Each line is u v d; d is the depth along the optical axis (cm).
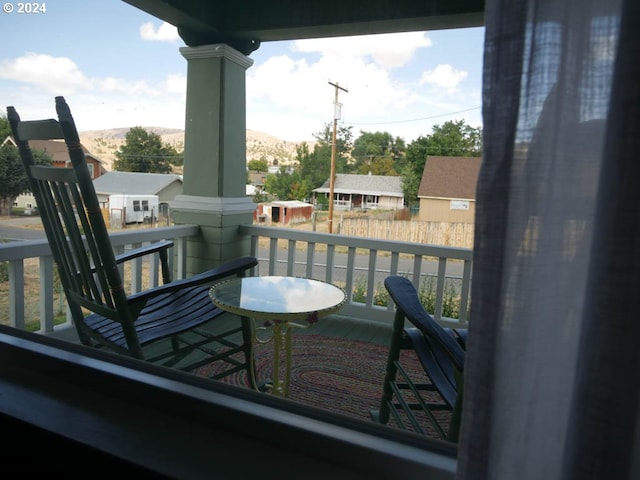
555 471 44
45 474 81
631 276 36
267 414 77
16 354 99
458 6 233
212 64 291
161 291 152
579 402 39
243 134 316
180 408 83
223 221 301
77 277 160
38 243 189
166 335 161
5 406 84
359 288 284
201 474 68
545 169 41
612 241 36
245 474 68
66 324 196
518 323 42
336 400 168
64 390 90
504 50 41
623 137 35
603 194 37
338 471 69
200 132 301
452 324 238
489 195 42
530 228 41
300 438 73
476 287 43
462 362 100
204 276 165
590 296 38
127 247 247
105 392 90
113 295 142
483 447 44
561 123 41
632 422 37
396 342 154
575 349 43
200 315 179
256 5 279
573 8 40
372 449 68
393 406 150
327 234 290
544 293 42
